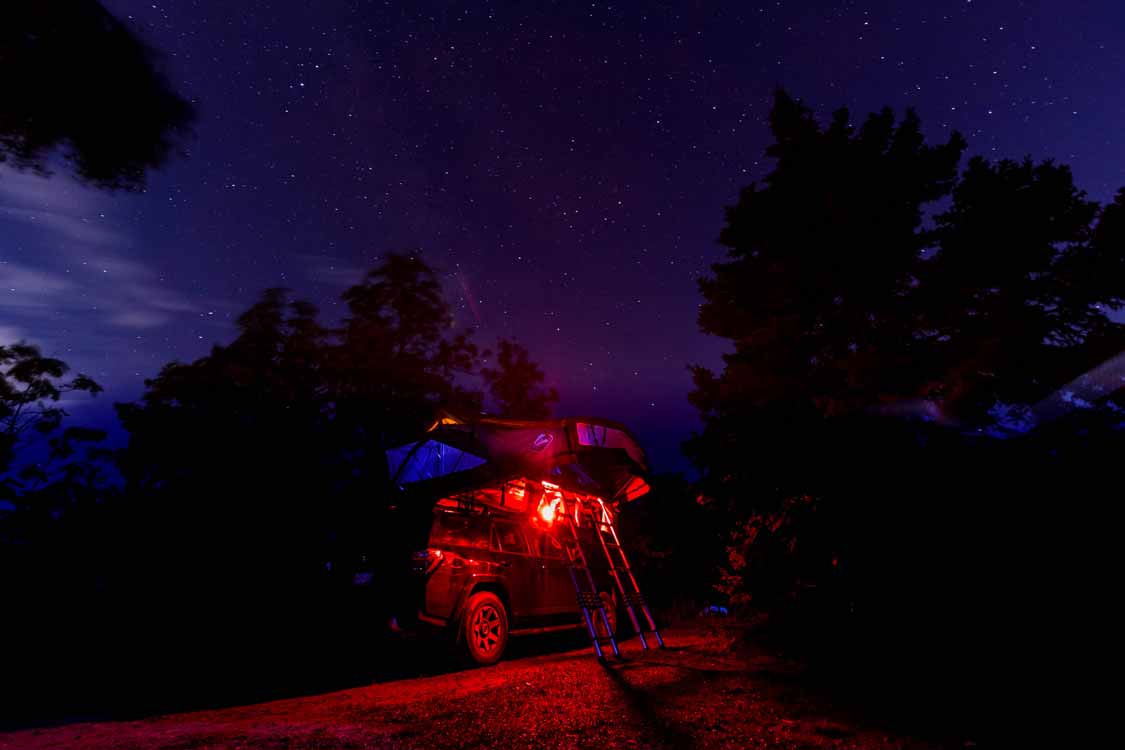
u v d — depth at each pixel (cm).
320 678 767
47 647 913
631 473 966
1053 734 401
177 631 1019
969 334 895
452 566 762
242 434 1225
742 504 931
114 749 417
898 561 712
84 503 1109
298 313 1329
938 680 545
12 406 1107
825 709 481
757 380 1013
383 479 1062
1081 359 834
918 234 1005
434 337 1524
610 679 611
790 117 1127
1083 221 909
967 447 727
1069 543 612
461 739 422
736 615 1080
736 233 1203
